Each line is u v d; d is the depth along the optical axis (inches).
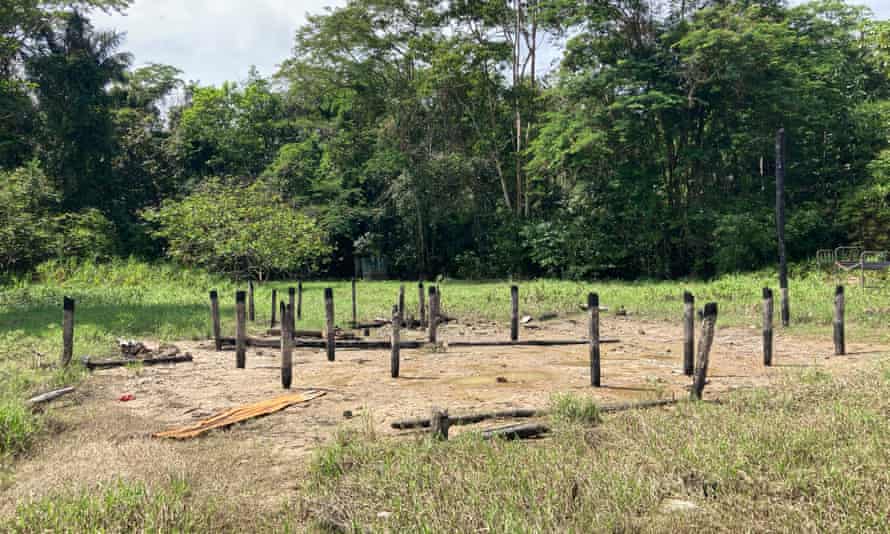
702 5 1222.3
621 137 1194.6
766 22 1167.6
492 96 1514.5
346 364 425.7
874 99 1333.7
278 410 299.6
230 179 1325.0
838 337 432.8
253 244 1107.3
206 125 1694.1
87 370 393.4
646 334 571.8
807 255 1179.3
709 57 1127.0
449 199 1450.5
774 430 215.5
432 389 344.2
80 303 775.1
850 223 1171.9
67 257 1158.3
